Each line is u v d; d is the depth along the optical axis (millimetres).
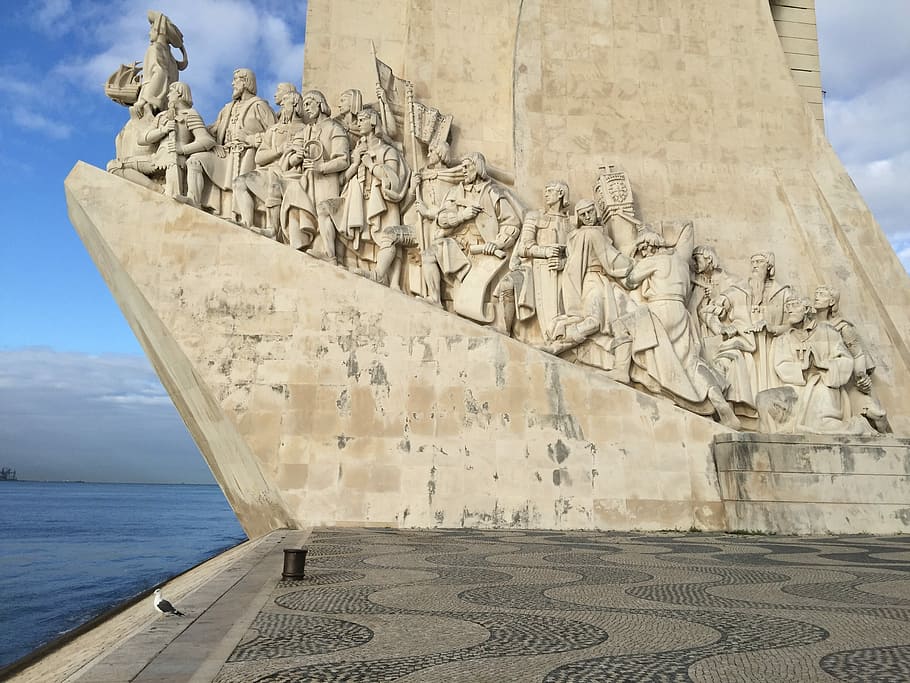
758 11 13406
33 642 6555
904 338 11383
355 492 9367
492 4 13039
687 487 9609
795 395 10141
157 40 11727
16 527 23266
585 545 7480
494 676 2604
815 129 12969
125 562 13516
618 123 12477
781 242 12281
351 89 12219
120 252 9969
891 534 9062
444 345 9844
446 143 11633
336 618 3578
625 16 12977
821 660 2879
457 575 5145
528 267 10719
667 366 10062
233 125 11328
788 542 8039
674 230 11273
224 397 9531
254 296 9875
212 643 2982
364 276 10273
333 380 9672
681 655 2945
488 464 9547
